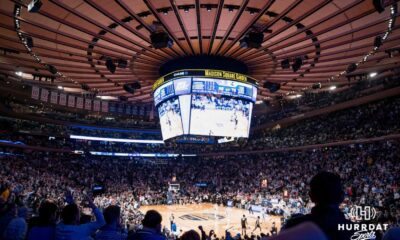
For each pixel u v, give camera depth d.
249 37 16.89
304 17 15.36
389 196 25.89
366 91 40.41
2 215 6.03
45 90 38.16
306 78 26.44
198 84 22.12
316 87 29.62
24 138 47.34
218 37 19.19
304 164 42.44
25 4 14.20
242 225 26.03
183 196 46.62
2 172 33.38
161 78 23.42
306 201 33.41
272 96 34.03
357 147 39.22
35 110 48.47
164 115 24.67
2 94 41.78
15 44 19.70
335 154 40.34
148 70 24.42
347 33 17.30
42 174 40.50
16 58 22.16
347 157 38.00
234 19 16.20
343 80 29.30
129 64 22.80
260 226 28.70
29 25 16.69
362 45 19.42
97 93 36.41
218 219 32.38
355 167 35.06
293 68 21.39
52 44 19.20
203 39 19.66
